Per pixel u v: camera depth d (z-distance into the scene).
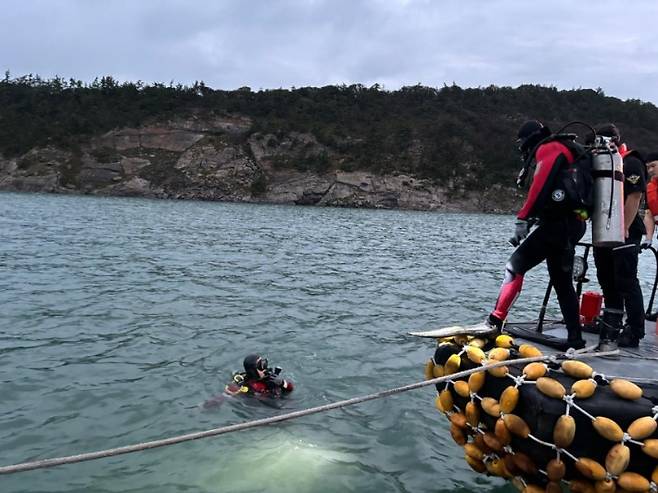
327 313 11.66
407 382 7.79
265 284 14.57
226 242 24.03
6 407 6.43
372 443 5.90
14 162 70.25
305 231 31.77
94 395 6.88
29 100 83.38
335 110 83.25
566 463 3.53
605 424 3.37
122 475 5.09
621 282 4.88
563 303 4.52
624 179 4.70
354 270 17.73
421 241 29.06
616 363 4.22
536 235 4.46
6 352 8.32
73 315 10.59
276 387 7.06
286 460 5.43
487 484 5.16
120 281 14.02
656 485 3.40
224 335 9.66
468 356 4.18
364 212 57.06
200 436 3.59
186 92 84.56
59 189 66.88
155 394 7.00
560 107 88.00
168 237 24.89
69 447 5.60
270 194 67.88
